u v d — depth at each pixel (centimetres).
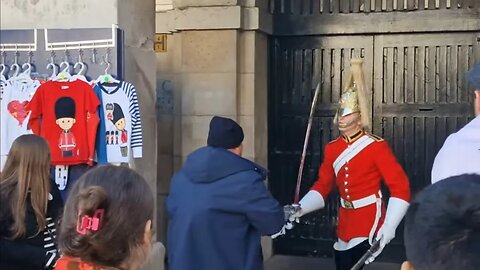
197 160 331
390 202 417
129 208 192
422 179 616
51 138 421
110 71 432
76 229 191
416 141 616
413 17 609
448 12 600
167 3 620
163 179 618
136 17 466
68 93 422
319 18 630
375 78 623
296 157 645
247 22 598
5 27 458
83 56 437
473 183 140
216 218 324
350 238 436
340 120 439
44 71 442
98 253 191
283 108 645
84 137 420
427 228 135
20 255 303
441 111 610
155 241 495
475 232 132
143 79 475
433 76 611
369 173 433
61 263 194
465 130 278
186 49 607
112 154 425
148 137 480
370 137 437
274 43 643
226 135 337
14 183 304
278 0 639
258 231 333
